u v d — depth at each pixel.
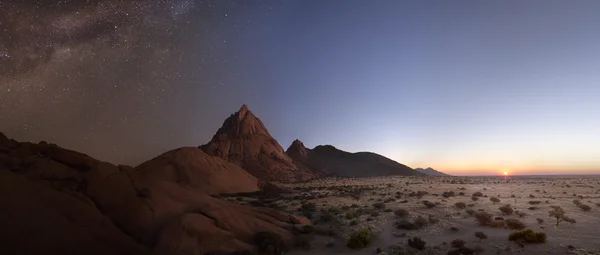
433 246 17.95
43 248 12.67
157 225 17.00
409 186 63.00
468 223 23.34
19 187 14.43
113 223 16.39
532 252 16.33
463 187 58.28
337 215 28.06
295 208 34.72
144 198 18.27
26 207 13.68
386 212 28.89
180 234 16.20
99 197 17.22
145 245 15.73
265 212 23.55
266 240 17.44
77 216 14.82
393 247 17.94
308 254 17.45
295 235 20.42
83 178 17.80
